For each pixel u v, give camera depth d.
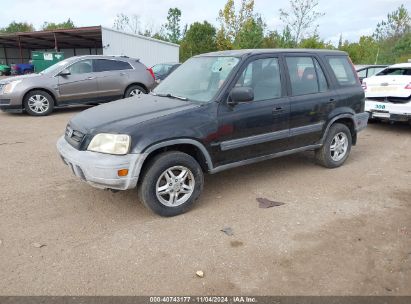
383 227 3.97
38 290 2.95
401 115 7.96
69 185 5.07
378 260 3.37
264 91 4.83
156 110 4.23
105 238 3.72
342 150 5.98
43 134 8.12
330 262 3.33
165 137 3.94
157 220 4.11
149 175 3.96
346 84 5.82
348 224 4.04
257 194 4.86
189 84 4.94
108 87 11.22
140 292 2.94
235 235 3.79
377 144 7.62
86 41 34.59
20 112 11.17
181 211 4.23
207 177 5.48
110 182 3.79
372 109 8.41
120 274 3.15
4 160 6.14
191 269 3.23
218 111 4.35
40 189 4.91
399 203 4.60
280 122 4.94
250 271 3.20
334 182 5.31
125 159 3.76
